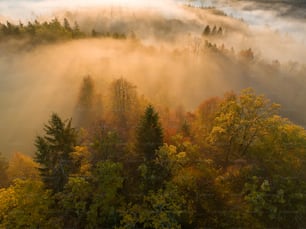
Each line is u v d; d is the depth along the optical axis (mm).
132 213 25266
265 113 30047
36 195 25031
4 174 34500
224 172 29766
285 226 24562
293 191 25562
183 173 26891
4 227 23438
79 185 24703
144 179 27969
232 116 29969
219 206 26078
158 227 24250
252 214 25125
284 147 28219
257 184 26688
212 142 32125
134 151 31266
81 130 40125
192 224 25438
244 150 31078
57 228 24375
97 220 25562
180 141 34562
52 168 29781
